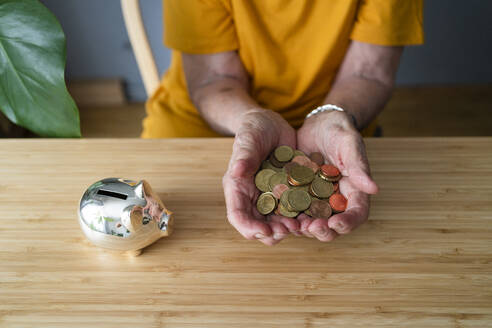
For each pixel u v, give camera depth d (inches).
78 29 64.2
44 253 22.0
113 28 64.6
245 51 35.5
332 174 23.8
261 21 33.8
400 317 20.3
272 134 25.5
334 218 21.0
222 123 32.7
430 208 23.7
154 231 21.1
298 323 20.1
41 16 22.8
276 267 21.7
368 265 21.7
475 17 63.3
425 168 25.3
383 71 34.9
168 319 20.2
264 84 36.4
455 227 23.0
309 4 32.8
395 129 65.9
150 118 39.8
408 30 33.5
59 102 23.9
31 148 26.1
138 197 20.9
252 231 21.2
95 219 20.5
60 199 23.9
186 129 38.5
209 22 33.6
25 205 23.7
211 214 23.4
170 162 25.5
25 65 23.3
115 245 20.9
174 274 21.4
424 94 71.6
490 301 20.7
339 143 23.7
